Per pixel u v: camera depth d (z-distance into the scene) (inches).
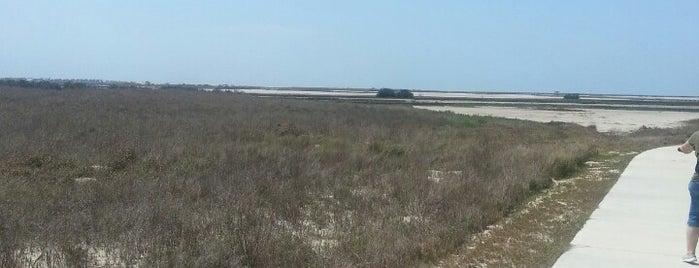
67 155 568.4
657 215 383.2
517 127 1406.3
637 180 542.6
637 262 275.4
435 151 746.8
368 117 1432.1
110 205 354.3
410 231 320.5
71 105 1419.8
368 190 444.5
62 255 265.1
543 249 294.7
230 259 253.1
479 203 401.1
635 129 1780.3
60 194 389.1
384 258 265.7
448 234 318.0
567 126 1626.5
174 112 1348.4
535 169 546.3
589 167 659.4
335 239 306.8
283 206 373.7
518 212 399.2
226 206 356.2
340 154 649.0
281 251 267.6
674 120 2297.0
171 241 277.0
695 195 275.4
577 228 342.0
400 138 910.4
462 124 1401.3
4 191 384.5
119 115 1152.2
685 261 276.2
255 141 792.9
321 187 455.8
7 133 756.6
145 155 572.7
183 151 617.6
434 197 399.9
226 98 2409.0
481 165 585.3
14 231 288.0
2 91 2095.2
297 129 958.4
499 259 277.7
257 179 453.1
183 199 374.6
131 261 260.1
